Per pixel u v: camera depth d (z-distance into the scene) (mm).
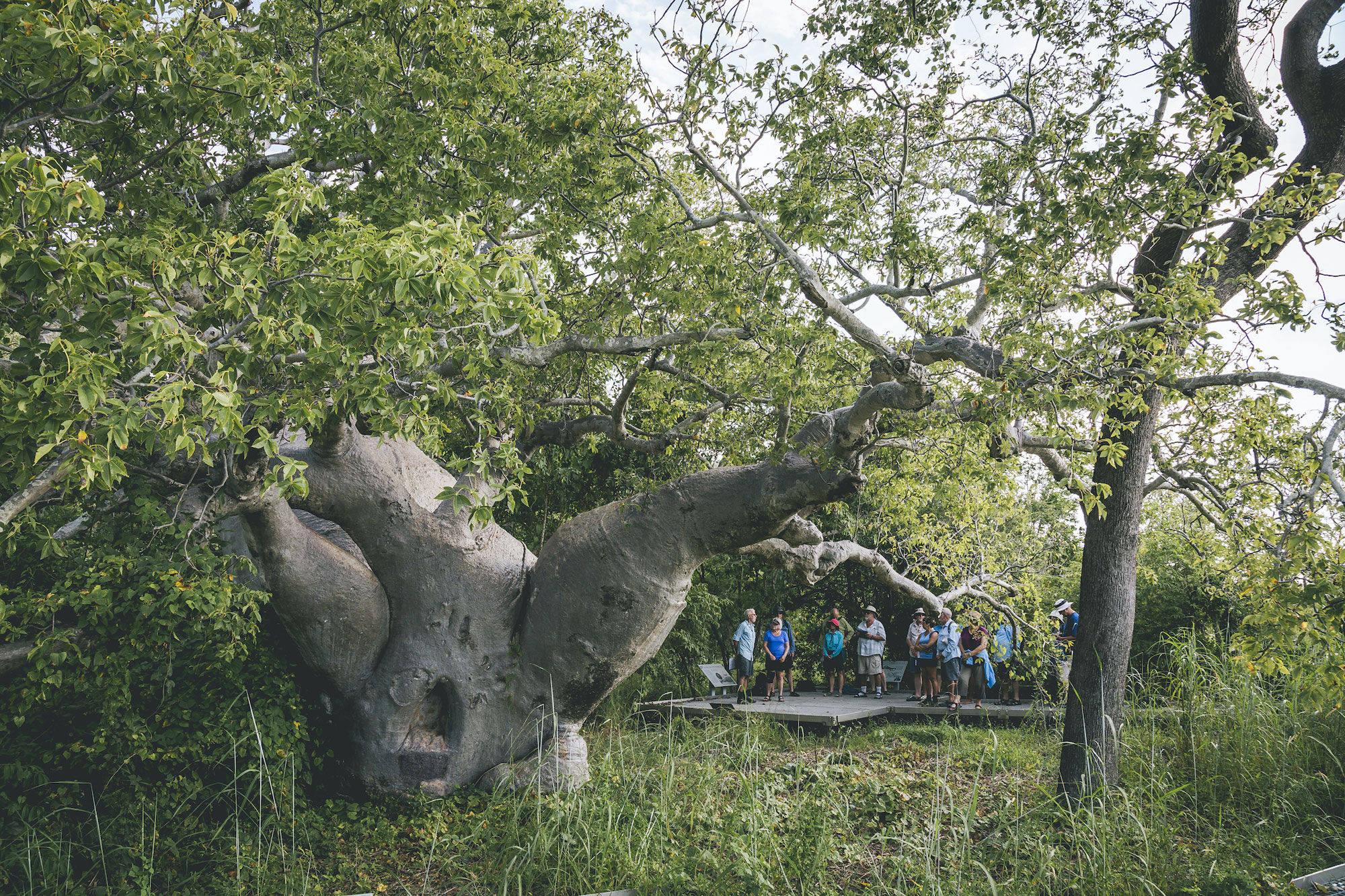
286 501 7867
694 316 7574
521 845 6609
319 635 8289
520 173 7531
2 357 4074
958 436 9562
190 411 4801
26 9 3881
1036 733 11266
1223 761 7824
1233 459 8570
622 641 8844
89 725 6742
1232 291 8062
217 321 4223
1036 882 5738
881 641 16797
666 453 9742
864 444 7934
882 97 8211
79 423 3381
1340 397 5809
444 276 3926
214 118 5977
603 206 7797
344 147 6926
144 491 6312
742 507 8500
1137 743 8484
